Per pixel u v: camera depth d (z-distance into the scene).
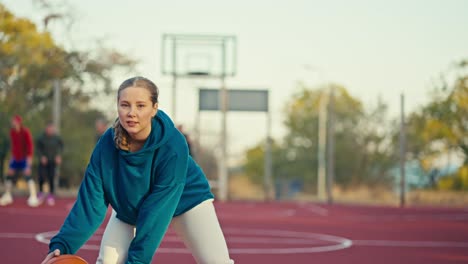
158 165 4.28
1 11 30.55
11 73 30.67
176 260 8.88
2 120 30.17
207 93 28.44
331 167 30.73
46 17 31.06
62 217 14.90
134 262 4.27
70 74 31.56
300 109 53.78
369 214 21.42
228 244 11.20
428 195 37.16
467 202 34.03
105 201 4.44
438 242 12.36
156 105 4.18
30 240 10.50
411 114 41.50
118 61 32.31
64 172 31.77
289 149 53.53
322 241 12.06
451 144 40.53
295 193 46.66
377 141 49.75
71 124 32.06
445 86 40.25
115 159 4.29
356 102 51.59
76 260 3.99
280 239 12.23
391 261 9.60
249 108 28.70
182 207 4.50
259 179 53.06
